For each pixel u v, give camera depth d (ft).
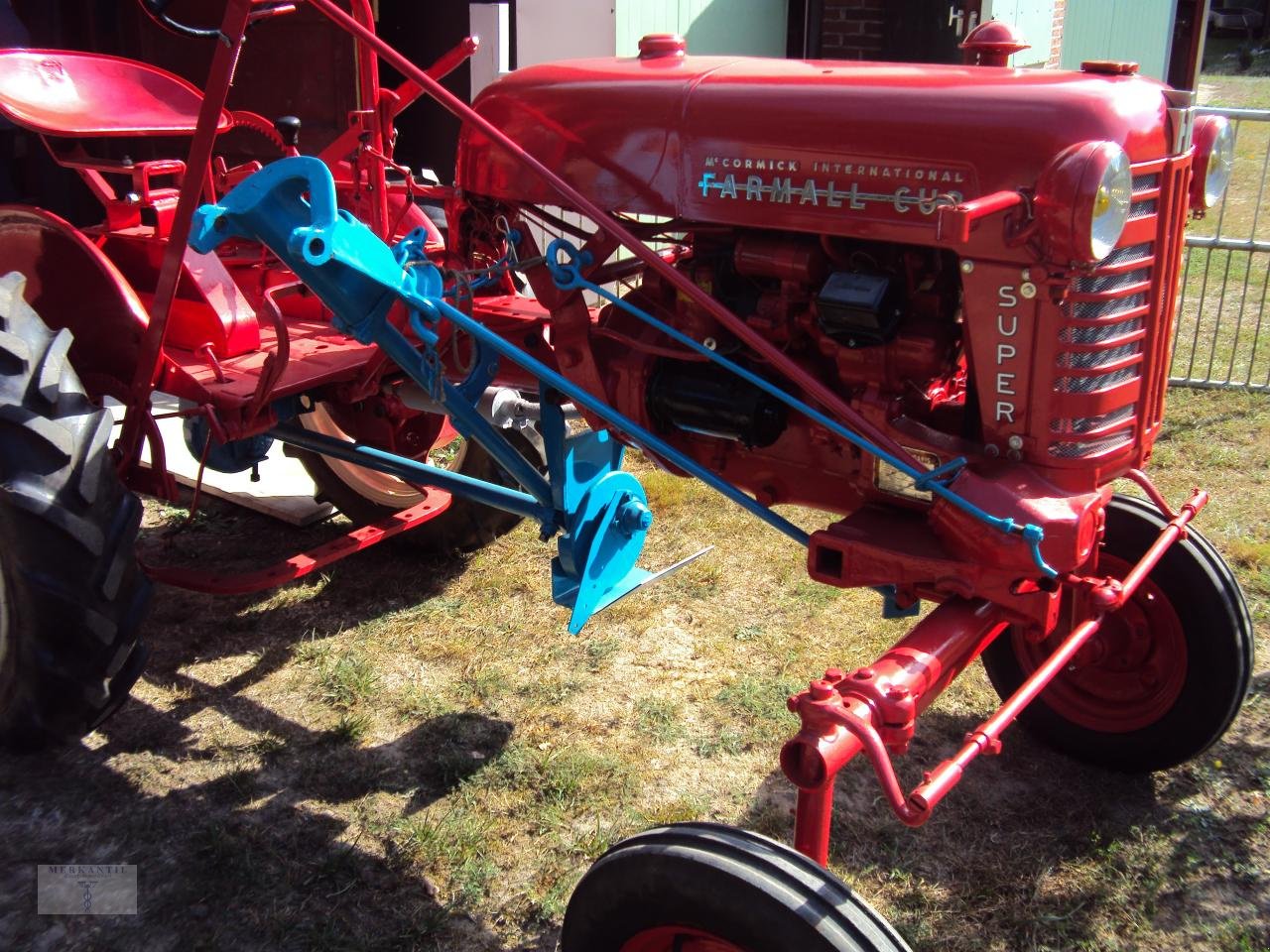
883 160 7.36
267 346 11.29
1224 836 9.55
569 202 8.63
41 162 19.34
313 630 12.37
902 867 9.19
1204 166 7.96
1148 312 7.60
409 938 8.42
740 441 8.66
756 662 11.91
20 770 10.10
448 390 8.88
